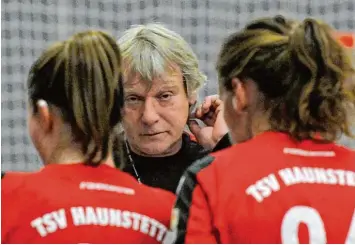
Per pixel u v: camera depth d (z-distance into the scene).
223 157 2.44
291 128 2.44
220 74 2.61
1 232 2.22
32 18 5.25
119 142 3.30
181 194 2.41
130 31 3.32
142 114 3.27
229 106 2.60
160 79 3.22
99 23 5.30
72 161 2.43
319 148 2.48
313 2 5.40
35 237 2.22
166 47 3.22
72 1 5.27
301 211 2.29
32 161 5.20
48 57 2.42
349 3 5.39
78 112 2.34
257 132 2.53
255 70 2.46
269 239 2.26
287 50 2.42
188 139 3.55
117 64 2.43
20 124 5.21
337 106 2.46
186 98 3.36
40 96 2.41
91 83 2.35
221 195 2.33
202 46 5.32
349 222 2.31
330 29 2.51
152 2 5.30
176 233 2.36
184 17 5.34
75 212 2.28
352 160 2.48
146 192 2.45
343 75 2.45
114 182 2.41
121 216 2.33
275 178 2.35
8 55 5.22
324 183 2.36
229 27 5.34
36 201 2.27
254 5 5.34
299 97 2.40
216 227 2.30
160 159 3.42
